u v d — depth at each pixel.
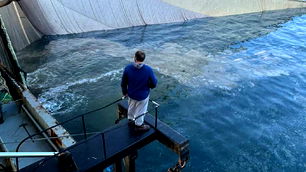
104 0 26.25
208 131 12.92
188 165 10.83
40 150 9.22
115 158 5.43
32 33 23.61
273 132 12.87
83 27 26.06
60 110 14.47
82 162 5.17
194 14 31.83
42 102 15.11
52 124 9.66
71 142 8.80
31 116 10.70
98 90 16.53
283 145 12.01
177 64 20.09
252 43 24.95
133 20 28.39
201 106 14.91
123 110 6.72
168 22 30.45
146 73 5.20
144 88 5.33
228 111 14.51
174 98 15.60
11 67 12.72
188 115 14.13
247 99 15.59
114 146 5.49
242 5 34.31
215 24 30.80
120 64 20.08
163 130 5.93
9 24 21.70
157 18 29.80
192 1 31.05
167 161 10.88
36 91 16.25
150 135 5.80
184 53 22.34
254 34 27.53
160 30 28.36
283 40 25.67
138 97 5.34
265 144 12.08
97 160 5.22
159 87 16.69
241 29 29.14
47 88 16.61
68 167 5.01
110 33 26.78
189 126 13.27
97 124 13.30
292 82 17.53
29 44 23.17
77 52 22.06
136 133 5.82
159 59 20.94
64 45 23.44
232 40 25.73
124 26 28.14
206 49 23.39
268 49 23.41
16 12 22.27
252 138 12.46
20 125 10.36
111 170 8.95
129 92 5.38
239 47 23.88
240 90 16.52
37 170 5.07
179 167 5.85
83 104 15.05
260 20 32.47
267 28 29.52
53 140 9.30
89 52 22.14
